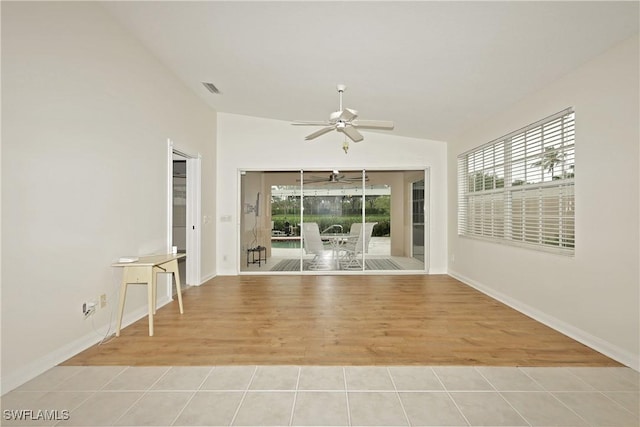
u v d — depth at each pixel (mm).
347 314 3680
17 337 2156
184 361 2527
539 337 3002
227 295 4535
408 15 2523
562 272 3133
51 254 2412
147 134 3697
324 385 2191
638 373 2342
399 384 2203
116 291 3146
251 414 1884
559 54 2758
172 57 3807
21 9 2166
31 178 2246
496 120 4371
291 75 3969
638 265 2391
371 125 3775
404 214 6172
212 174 5812
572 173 3053
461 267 5484
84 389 2129
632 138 2428
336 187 6145
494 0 2207
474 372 2365
